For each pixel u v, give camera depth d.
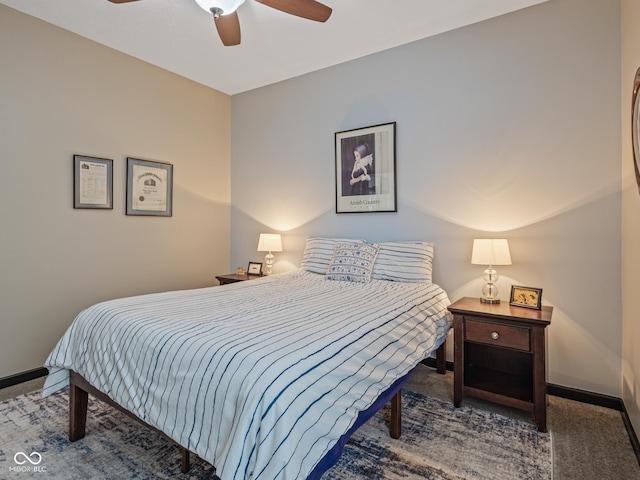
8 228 2.56
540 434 1.94
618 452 1.78
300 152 3.71
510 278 2.62
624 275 2.16
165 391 1.32
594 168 2.32
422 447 1.81
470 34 2.75
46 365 1.86
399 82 3.08
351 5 2.48
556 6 2.43
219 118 4.15
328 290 2.44
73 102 2.89
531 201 2.54
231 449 1.03
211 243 4.09
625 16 2.12
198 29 2.80
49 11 2.58
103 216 3.11
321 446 1.12
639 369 1.80
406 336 1.82
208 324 1.53
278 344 1.30
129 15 2.62
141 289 3.41
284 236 3.87
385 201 3.17
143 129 3.40
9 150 2.56
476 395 2.23
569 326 2.40
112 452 1.75
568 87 2.40
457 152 2.82
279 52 3.18
